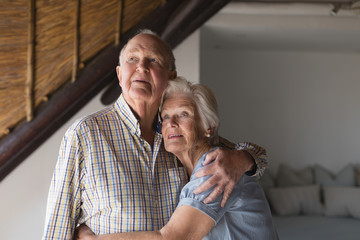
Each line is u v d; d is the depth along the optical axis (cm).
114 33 302
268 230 149
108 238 141
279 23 439
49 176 335
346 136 588
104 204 149
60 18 285
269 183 539
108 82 328
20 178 331
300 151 587
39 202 333
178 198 159
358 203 495
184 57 391
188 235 133
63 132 341
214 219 134
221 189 135
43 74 291
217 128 156
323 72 591
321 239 395
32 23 277
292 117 588
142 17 313
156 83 160
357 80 590
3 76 282
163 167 160
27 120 294
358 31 454
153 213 153
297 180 546
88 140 151
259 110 586
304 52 588
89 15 292
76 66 296
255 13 436
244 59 584
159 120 161
